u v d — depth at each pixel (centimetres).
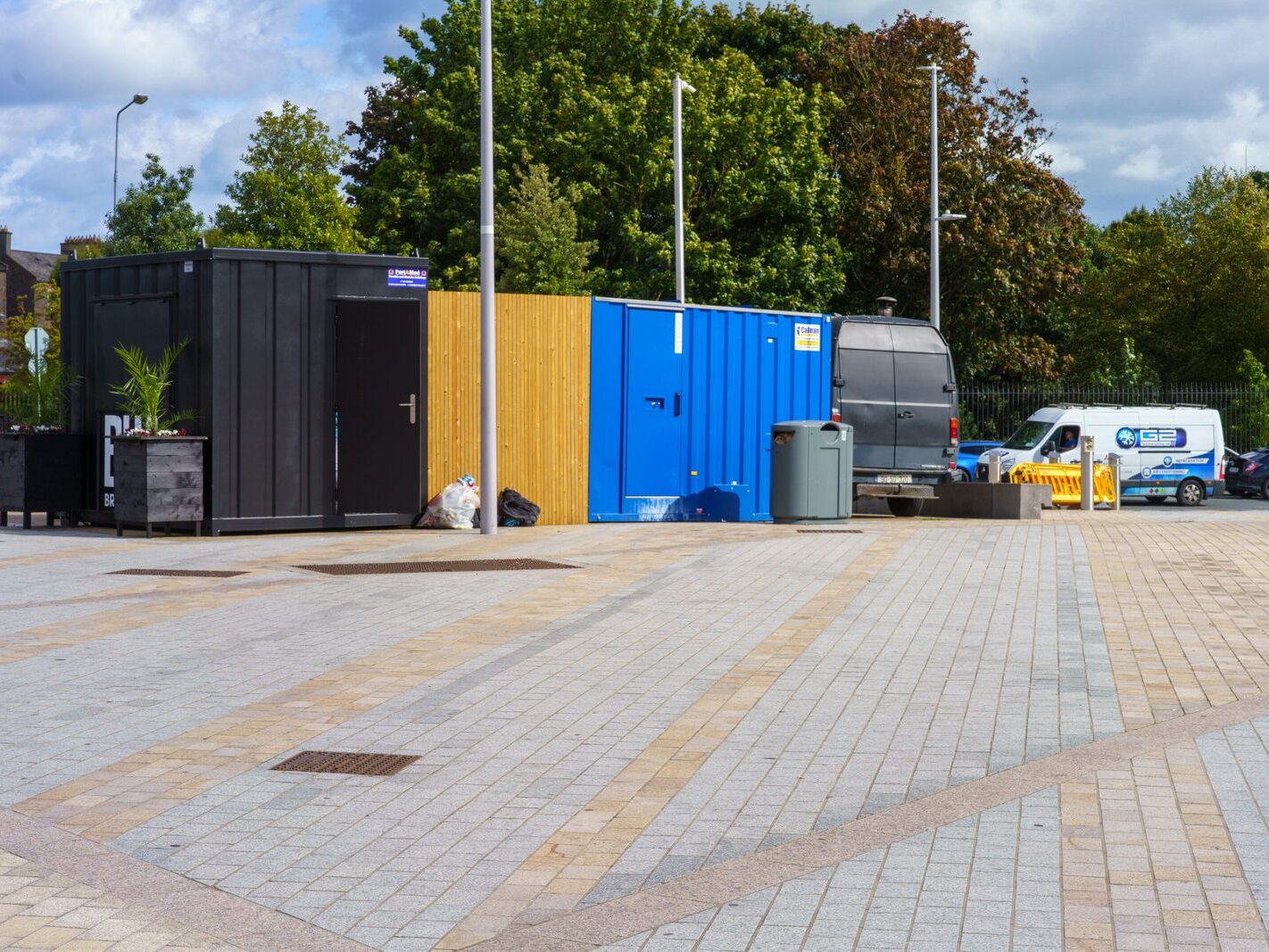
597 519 1988
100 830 571
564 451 1964
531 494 1942
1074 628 1072
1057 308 5478
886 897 488
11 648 972
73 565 1426
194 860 534
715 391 2077
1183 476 3136
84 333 1867
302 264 1761
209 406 1722
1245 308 5388
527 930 461
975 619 1112
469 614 1122
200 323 1734
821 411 2181
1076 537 1767
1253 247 5375
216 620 1088
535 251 3900
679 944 446
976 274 4547
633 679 874
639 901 488
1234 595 1252
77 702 805
